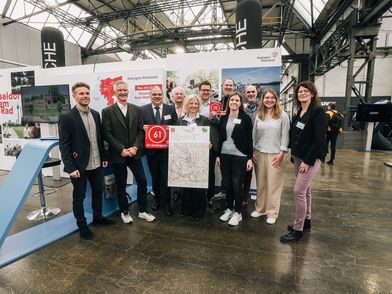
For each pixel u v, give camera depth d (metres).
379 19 7.14
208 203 3.12
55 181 4.28
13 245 2.13
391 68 10.59
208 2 6.75
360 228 2.52
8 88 4.50
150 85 3.56
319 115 2.03
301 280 1.71
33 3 6.84
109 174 2.87
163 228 2.51
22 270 1.83
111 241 2.25
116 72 3.70
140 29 9.09
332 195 3.56
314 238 2.31
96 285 1.66
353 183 4.18
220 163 2.66
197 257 1.99
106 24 8.43
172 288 1.64
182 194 2.83
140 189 2.67
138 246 2.16
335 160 6.25
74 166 2.18
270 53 3.23
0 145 4.79
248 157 2.53
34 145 2.35
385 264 1.90
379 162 5.97
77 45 10.20
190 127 2.60
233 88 3.25
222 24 7.74
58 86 3.80
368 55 7.11
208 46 12.56
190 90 3.56
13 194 2.15
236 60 3.35
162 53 12.51
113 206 2.96
